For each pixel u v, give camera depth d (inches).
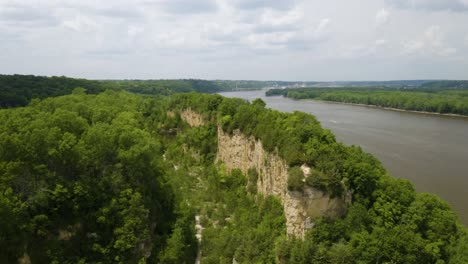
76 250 1531.7
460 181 3093.0
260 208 2128.4
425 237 1609.3
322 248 1535.4
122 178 1763.0
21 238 1400.1
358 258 1497.3
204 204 2536.9
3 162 1444.4
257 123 2501.2
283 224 1823.3
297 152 1784.0
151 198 1932.8
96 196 1651.1
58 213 1555.1
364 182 1680.6
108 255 1574.8
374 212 1649.9
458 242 1592.0
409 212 1643.7
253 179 2418.8
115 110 3149.6
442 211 1689.2
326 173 1659.7
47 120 1876.2
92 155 1694.1
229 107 3107.8
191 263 1889.8
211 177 2812.5
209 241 2007.9
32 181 1502.2
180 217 2058.3
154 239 1820.9
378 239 1525.6
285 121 2192.4
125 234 1609.3
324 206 1643.7
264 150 2209.6
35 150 1552.7
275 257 1705.2
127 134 1924.2
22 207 1423.5
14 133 1649.9
